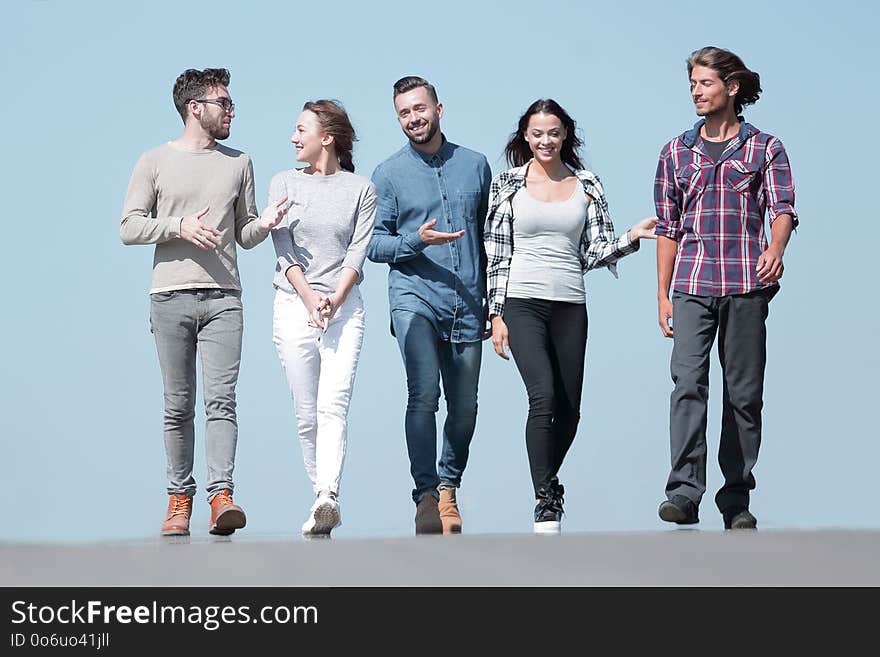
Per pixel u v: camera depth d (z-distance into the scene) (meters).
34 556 5.71
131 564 5.31
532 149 11.89
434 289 12.05
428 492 11.70
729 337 10.84
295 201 11.48
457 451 12.41
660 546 5.76
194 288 11.12
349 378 11.23
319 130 11.59
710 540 6.09
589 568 4.70
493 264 11.84
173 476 11.25
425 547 6.02
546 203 11.79
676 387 10.83
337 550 5.98
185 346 11.22
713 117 11.02
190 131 11.38
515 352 11.66
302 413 11.54
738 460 10.91
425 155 12.27
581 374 11.96
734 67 10.88
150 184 11.23
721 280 10.78
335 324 11.34
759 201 10.89
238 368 11.27
